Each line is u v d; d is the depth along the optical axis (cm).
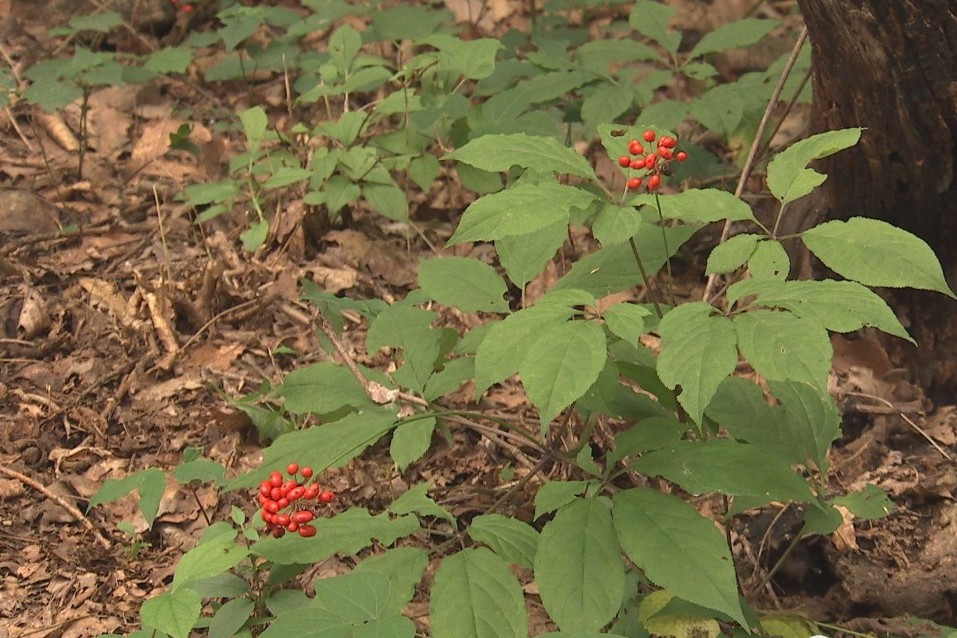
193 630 285
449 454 353
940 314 358
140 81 492
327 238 445
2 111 510
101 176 480
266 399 360
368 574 203
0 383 369
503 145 238
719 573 219
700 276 424
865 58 316
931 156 327
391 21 508
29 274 413
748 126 462
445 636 218
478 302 284
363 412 279
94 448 349
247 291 416
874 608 311
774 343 197
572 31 543
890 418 361
